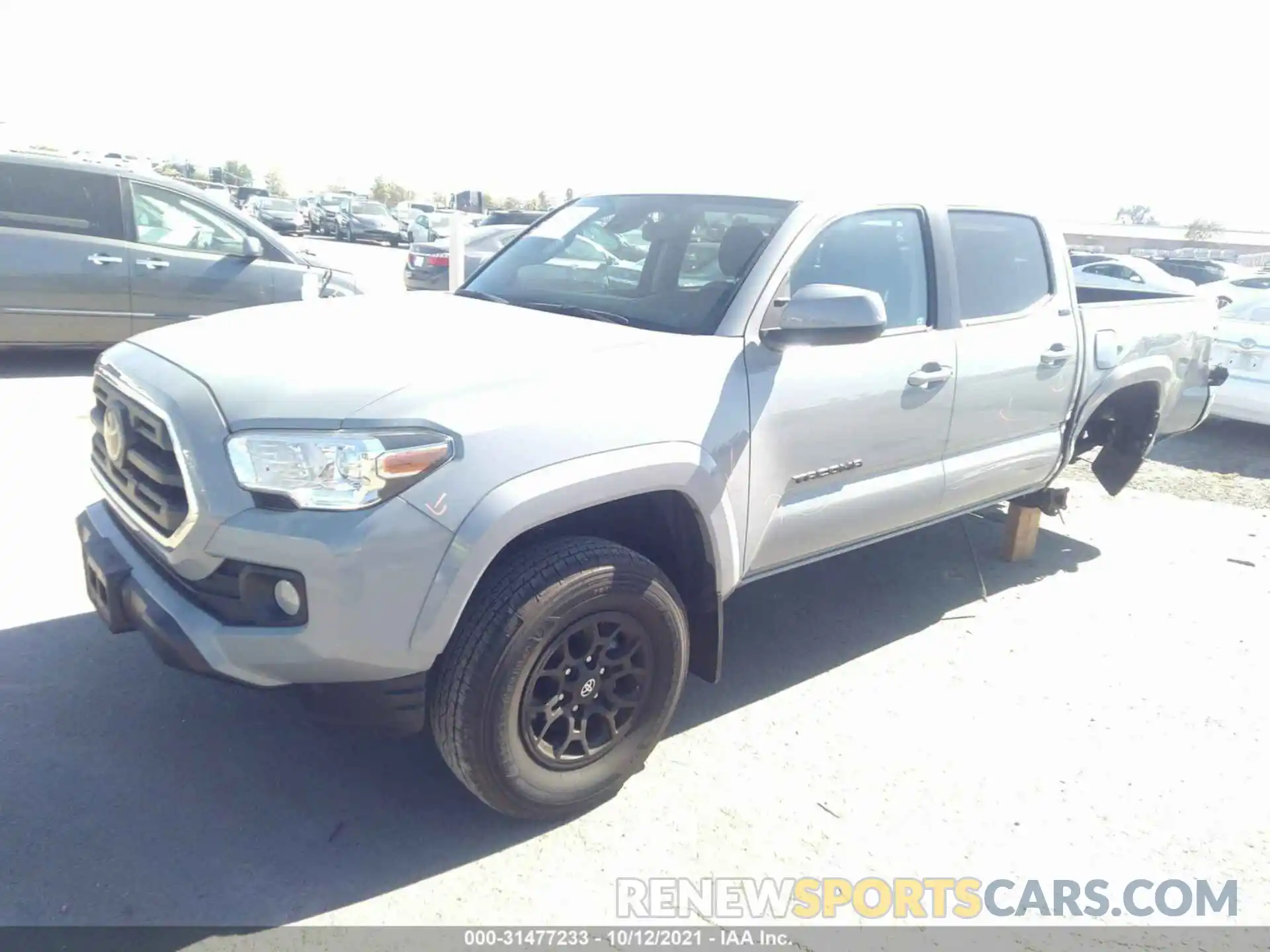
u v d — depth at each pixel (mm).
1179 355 5293
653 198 3951
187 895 2523
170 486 2570
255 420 2432
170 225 8633
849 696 3752
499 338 2963
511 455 2531
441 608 2449
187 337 3006
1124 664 4121
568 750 2834
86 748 3115
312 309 3492
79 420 6836
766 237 3400
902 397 3668
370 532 2344
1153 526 6078
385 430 2389
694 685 3795
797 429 3295
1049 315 4453
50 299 8070
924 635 4328
